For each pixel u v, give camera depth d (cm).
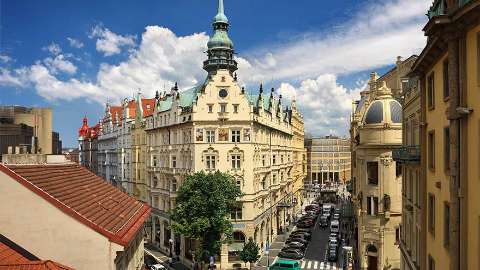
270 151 7638
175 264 6312
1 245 1920
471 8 1436
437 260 2159
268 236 7388
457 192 1634
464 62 1594
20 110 4191
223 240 5303
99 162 12562
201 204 5047
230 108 6241
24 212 2023
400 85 5809
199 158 6191
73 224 2053
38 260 1948
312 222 8875
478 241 1480
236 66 6912
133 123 9244
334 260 6059
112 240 2078
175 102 6812
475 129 1505
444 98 1991
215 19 6900
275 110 8175
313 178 19012
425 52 2147
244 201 6206
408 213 3306
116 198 2934
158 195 7488
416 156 2700
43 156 2708
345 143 19650
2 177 2019
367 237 4912
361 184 5072
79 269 2044
